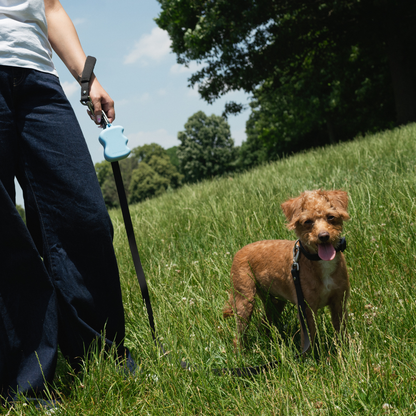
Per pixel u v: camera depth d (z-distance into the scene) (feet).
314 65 59.67
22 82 6.74
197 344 7.73
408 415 5.15
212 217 16.06
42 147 6.86
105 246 7.12
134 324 9.12
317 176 20.15
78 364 7.17
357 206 13.08
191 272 10.94
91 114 7.77
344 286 7.63
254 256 9.18
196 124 206.80
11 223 6.31
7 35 6.62
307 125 94.32
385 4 46.80
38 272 6.68
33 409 6.16
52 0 7.86
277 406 5.62
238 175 31.09
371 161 20.11
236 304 9.04
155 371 6.82
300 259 7.84
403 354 6.32
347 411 5.43
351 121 90.27
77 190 6.91
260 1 45.11
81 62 7.64
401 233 10.34
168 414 5.98
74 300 6.95
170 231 15.99
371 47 58.54
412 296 7.79
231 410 5.99
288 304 9.46
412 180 14.15
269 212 14.57
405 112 51.85
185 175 212.02
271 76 55.72
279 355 6.87
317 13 49.29
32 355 6.64
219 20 44.70
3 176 6.66
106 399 6.28
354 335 7.00
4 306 6.53
